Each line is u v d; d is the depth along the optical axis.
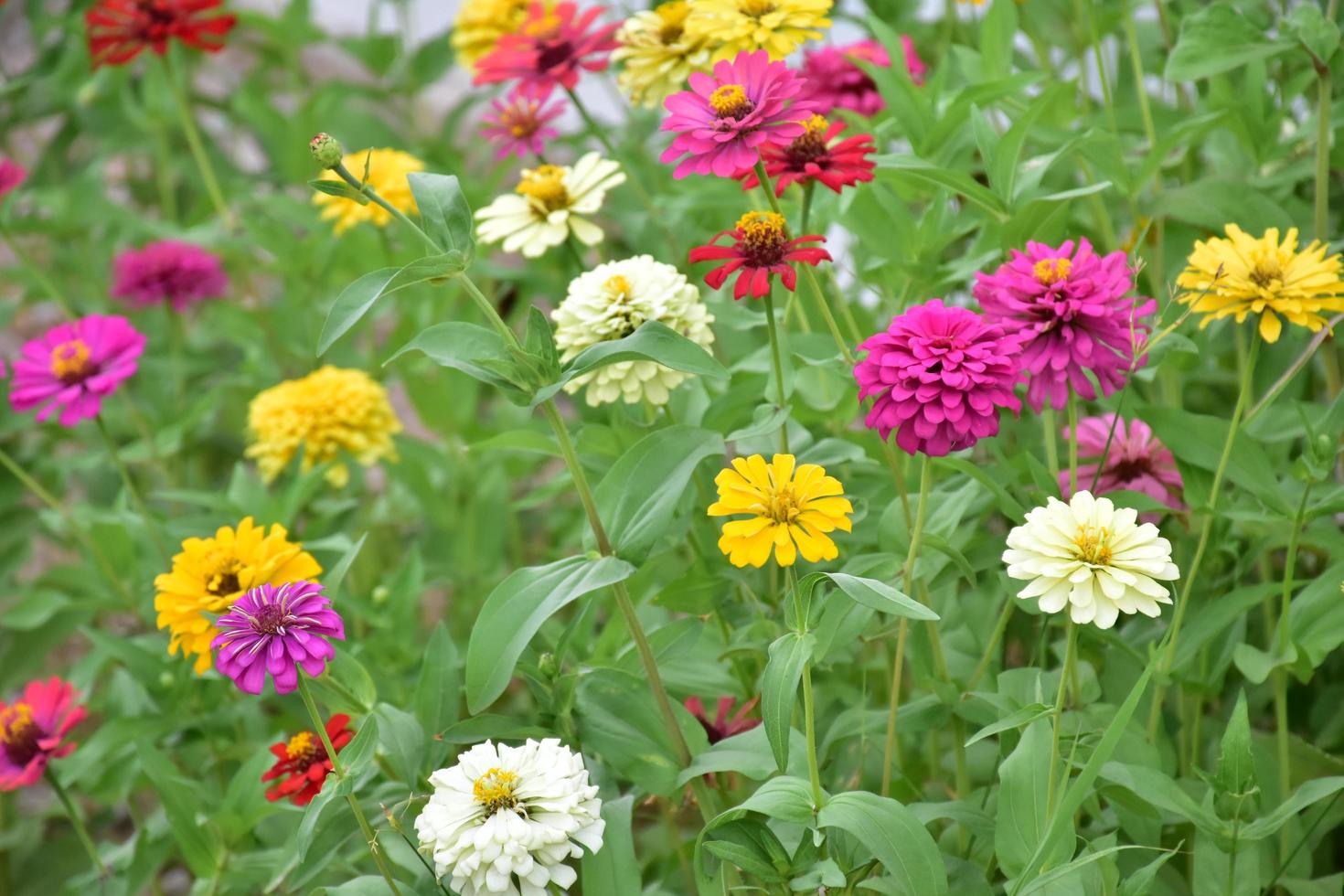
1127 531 1.20
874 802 1.22
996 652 1.42
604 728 1.31
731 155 1.31
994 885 1.37
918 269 1.44
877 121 1.59
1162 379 1.49
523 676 1.30
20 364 1.54
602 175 1.47
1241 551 1.45
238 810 1.39
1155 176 1.50
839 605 1.28
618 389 1.36
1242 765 1.24
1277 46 1.42
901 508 1.34
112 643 1.51
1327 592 1.35
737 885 1.31
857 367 1.25
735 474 1.24
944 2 1.71
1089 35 1.62
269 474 1.67
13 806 1.69
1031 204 1.38
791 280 1.31
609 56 1.59
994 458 1.46
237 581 1.34
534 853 1.21
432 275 1.25
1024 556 1.21
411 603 1.51
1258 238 1.46
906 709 1.35
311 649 1.23
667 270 1.38
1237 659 1.34
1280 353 1.51
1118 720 1.18
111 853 1.56
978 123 1.40
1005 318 1.29
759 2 1.42
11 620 1.68
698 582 1.40
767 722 1.22
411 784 1.33
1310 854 1.38
